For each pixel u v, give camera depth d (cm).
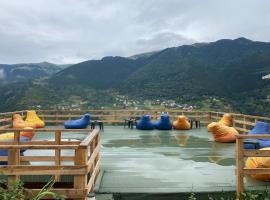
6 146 573
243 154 655
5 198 501
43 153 1001
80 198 570
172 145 1235
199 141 1333
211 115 1859
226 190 675
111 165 902
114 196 661
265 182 729
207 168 877
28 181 662
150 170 849
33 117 1667
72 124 1564
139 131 1638
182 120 1686
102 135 1491
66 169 571
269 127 1096
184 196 666
